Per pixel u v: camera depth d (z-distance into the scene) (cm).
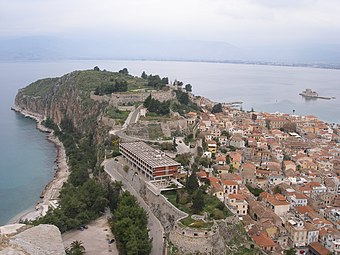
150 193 17125
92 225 16325
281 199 19138
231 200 17750
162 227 15375
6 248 8525
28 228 10938
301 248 16338
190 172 19300
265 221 17100
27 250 8781
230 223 14825
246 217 17262
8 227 11225
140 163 19700
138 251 12962
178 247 13138
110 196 17850
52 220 15225
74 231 15700
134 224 14325
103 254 13762
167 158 19712
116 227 14312
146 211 16450
